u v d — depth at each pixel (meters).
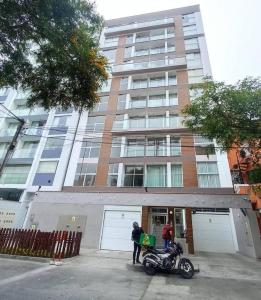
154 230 18.25
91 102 6.95
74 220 18.20
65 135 24.80
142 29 33.31
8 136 27.12
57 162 23.34
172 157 21.11
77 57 6.28
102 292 6.46
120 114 24.73
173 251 9.48
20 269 8.97
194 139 21.62
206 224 18.83
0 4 5.03
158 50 30.67
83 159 22.72
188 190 19.12
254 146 10.16
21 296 5.82
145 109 24.52
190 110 10.92
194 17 33.09
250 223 14.76
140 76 27.89
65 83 6.57
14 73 6.17
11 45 5.77
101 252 14.98
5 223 20.38
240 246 16.88
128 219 17.31
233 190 18.33
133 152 22.30
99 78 6.84
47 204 19.36
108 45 33.06
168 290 6.95
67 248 11.92
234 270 10.27
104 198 18.44
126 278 8.22
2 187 23.44
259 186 10.32
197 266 10.72
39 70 6.38
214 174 19.62
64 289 6.57
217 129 9.79
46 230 18.31
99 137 23.62
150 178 20.84
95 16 6.47
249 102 9.31
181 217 18.56
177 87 25.48
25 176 23.77
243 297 6.44
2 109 29.33
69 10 5.83
